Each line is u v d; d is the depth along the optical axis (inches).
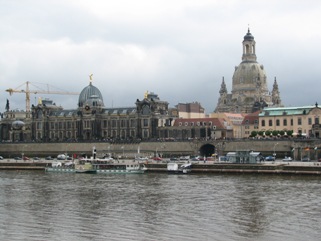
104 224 3449.8
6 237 3112.7
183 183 5644.7
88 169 7234.3
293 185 5265.8
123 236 3115.2
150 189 5152.6
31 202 4389.8
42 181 6077.8
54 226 3403.1
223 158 7514.8
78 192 5000.0
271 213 3757.4
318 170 6131.9
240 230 3243.1
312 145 7824.8
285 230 3230.8
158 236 3107.8
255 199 4394.7
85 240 3031.5
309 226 3326.8
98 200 4463.6
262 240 2999.5
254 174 6501.0
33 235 3157.0
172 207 4060.0
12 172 7534.5
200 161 7667.3
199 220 3548.2
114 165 7258.9
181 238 3056.1
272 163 6889.8
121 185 5546.3
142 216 3708.2
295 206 4025.6
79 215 3772.1
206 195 4672.7
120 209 3998.5
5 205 4242.1
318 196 4503.0
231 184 5457.7
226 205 4121.6
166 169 7140.8
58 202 4377.5
